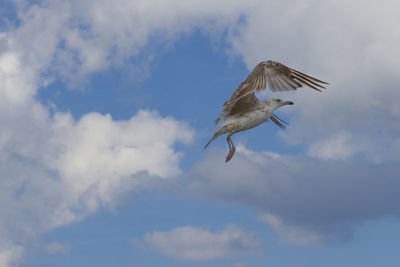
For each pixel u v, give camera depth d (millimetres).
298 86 7996
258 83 8422
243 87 8625
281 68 8461
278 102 11609
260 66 8703
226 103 11672
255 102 11438
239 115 11453
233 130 11539
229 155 11414
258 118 11398
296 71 8484
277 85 8195
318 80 8352
